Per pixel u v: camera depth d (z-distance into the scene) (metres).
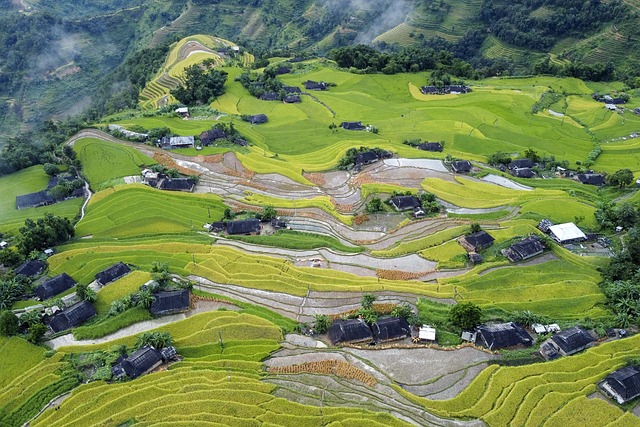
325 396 62.66
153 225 102.94
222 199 115.44
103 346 71.06
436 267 90.75
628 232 96.25
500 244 95.81
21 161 133.00
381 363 68.12
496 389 63.50
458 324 73.81
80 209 112.62
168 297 77.81
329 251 95.81
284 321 76.38
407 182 123.31
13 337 72.56
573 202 111.88
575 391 62.53
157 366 66.94
